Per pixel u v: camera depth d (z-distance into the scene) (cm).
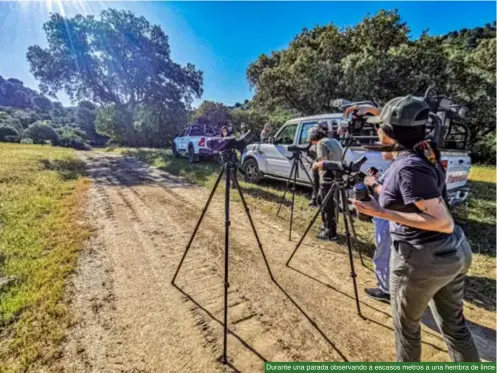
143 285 259
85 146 3062
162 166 1034
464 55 1273
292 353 183
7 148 1480
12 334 192
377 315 221
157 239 369
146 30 1830
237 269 294
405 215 120
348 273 288
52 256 302
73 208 483
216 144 232
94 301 233
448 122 425
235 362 176
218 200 566
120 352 181
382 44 1415
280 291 254
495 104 1277
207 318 216
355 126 416
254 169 704
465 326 142
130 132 2277
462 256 125
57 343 186
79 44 1666
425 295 128
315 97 1253
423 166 119
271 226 425
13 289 240
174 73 1948
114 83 1864
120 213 475
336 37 1438
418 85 1036
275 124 1733
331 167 245
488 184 834
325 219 372
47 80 1731
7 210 437
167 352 182
